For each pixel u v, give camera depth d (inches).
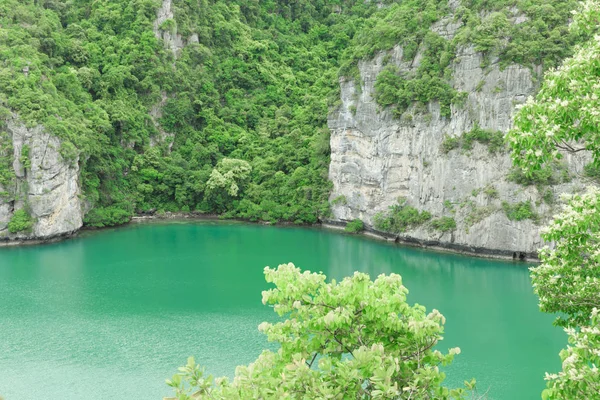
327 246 2933.1
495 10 2866.6
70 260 2593.5
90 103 3531.0
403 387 557.0
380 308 577.6
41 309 1909.4
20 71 3125.0
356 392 542.0
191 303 1998.0
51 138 2955.2
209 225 3489.2
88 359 1509.6
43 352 1551.4
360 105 3253.0
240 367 586.2
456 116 2824.8
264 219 3555.6
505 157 2684.5
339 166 3425.2
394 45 3134.8
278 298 614.9
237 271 2432.3
